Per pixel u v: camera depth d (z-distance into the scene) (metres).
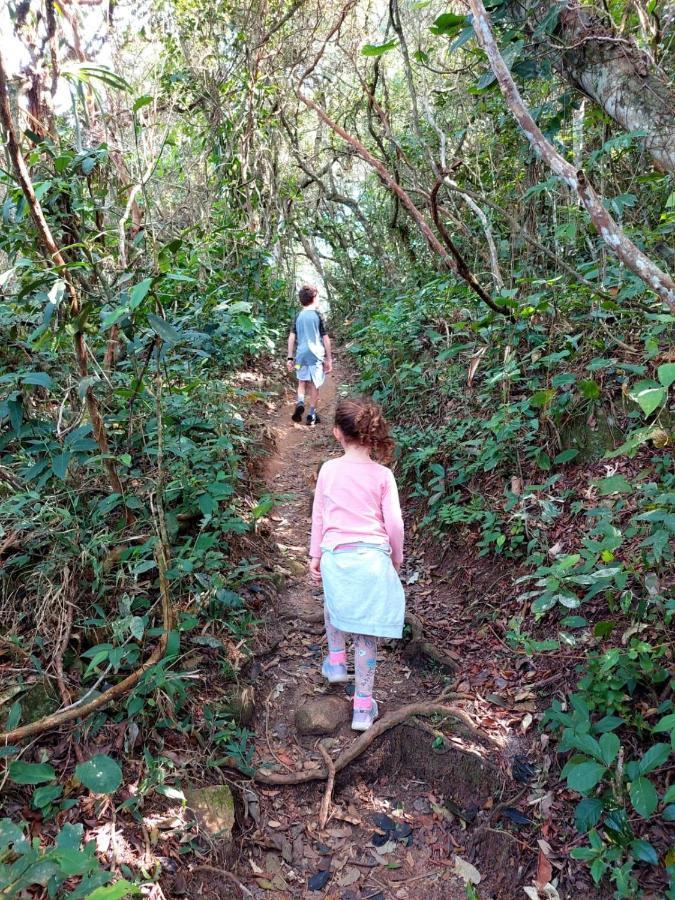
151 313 2.33
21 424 2.55
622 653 2.37
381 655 3.18
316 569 2.71
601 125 3.79
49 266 2.45
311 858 2.26
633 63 2.35
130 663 2.39
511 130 4.74
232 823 2.20
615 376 3.53
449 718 2.62
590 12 2.60
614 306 3.21
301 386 6.52
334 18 8.38
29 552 2.69
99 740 2.22
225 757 2.42
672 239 3.55
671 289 1.55
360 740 2.60
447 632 3.19
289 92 9.32
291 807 2.44
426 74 7.23
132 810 2.04
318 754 2.61
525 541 3.27
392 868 2.24
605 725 2.20
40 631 2.46
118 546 2.86
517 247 4.73
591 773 1.97
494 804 2.35
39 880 1.47
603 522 2.58
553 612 2.87
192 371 4.34
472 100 5.46
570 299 3.82
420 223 2.72
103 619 2.51
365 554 2.56
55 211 2.75
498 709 2.64
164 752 2.29
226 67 8.34
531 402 3.28
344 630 2.54
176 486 3.24
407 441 4.63
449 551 3.77
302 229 12.33
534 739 2.46
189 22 7.64
